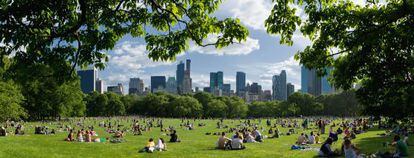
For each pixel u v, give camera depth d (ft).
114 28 33.19
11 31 26.94
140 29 34.32
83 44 31.60
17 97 271.08
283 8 35.35
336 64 40.81
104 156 92.38
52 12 28.43
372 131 182.39
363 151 100.99
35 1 26.61
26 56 29.17
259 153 99.76
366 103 40.88
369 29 34.73
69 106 432.66
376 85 38.63
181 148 112.78
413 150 95.50
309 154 95.20
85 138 138.31
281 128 269.85
